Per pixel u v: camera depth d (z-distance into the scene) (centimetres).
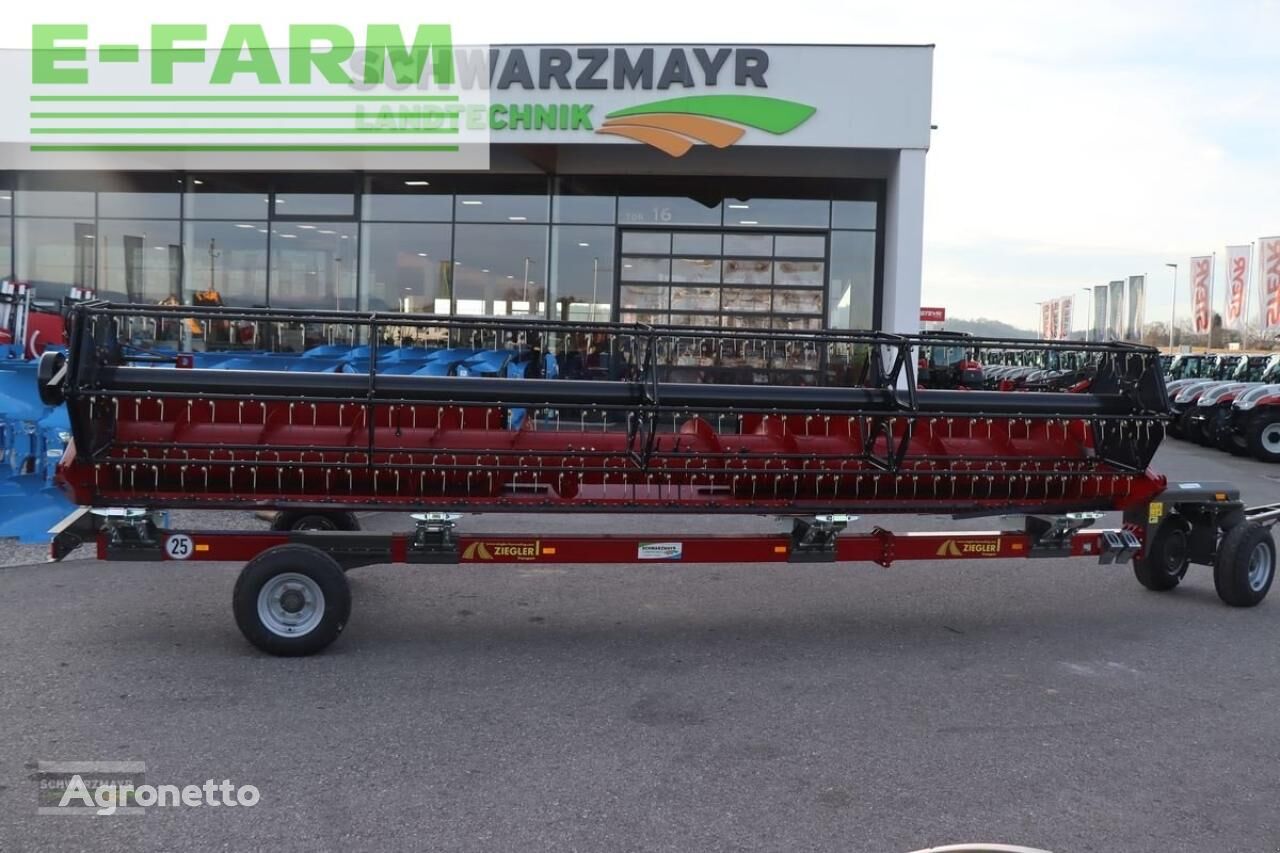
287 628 616
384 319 620
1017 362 930
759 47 1711
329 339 1862
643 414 644
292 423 658
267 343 1802
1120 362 753
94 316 612
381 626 694
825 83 1719
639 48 1712
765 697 565
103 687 558
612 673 603
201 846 385
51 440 944
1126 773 469
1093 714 546
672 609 759
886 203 1975
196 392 607
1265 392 1973
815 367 802
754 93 1720
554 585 829
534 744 490
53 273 2098
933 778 459
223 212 2055
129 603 739
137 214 2070
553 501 661
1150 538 794
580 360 846
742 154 1838
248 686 564
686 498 684
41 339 1457
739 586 839
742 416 680
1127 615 763
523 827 405
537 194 2005
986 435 743
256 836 394
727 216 1998
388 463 639
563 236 2008
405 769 458
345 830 400
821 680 597
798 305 2003
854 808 427
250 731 499
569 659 629
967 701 564
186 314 609
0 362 964
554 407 638
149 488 643
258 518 1041
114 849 382
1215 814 428
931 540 701
